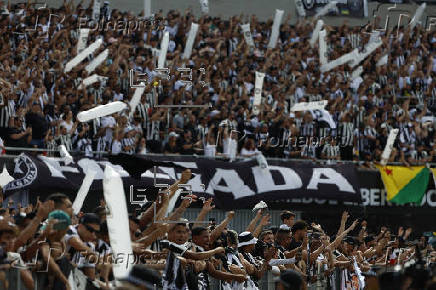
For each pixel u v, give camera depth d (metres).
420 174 39.81
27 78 34.47
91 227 15.55
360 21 56.69
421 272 12.90
